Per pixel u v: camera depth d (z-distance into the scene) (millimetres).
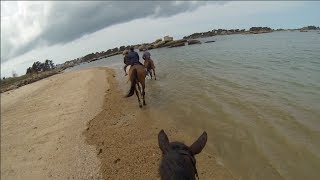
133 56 14258
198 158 7949
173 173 2859
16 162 10305
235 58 23875
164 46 60000
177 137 9523
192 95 13891
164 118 11492
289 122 8969
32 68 77812
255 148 7938
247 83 14281
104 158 9070
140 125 11266
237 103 11492
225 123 9828
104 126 11984
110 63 52406
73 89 22422
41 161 9914
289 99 10820
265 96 11688
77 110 15352
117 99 16125
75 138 11305
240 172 7051
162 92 15695
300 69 15273
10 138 13172
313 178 6340
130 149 9328
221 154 7980
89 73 33250
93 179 8016
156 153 8703
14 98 24922
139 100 13594
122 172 8031
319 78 12852
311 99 10406
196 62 25219
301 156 7184
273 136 8344
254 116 9906
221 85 14781
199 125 10133
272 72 15711
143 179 7477
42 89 26891
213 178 6973
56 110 16453
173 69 23047
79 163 9102
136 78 13297
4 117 17719
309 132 8148
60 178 8422
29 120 15664
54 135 12203
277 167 6953
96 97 17594
